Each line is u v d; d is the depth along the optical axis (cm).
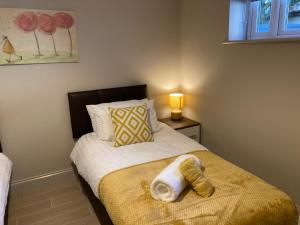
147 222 133
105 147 230
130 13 277
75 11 248
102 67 275
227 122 267
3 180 186
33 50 237
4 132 243
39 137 259
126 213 143
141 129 239
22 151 254
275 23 218
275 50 204
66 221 219
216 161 196
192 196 153
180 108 313
